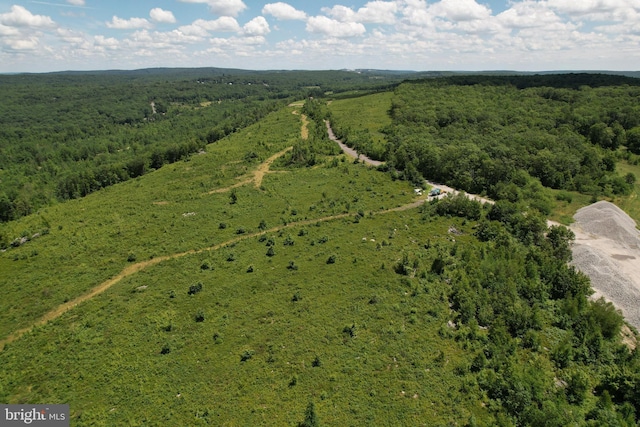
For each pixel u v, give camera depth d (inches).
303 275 2507.4
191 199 4013.3
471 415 1502.2
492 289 2263.8
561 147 4840.1
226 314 2156.7
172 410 1573.6
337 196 3843.5
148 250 3011.8
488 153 4613.7
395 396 1596.9
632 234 3348.9
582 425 1533.0
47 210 4249.5
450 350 1836.9
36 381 1795.0
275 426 1467.8
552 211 3831.2
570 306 2191.2
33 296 2527.1
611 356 1956.2
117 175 5590.6
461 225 3176.7
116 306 2320.4
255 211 3609.7
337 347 1856.5
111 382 1744.6
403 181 4220.0
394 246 2829.7
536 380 1658.5
